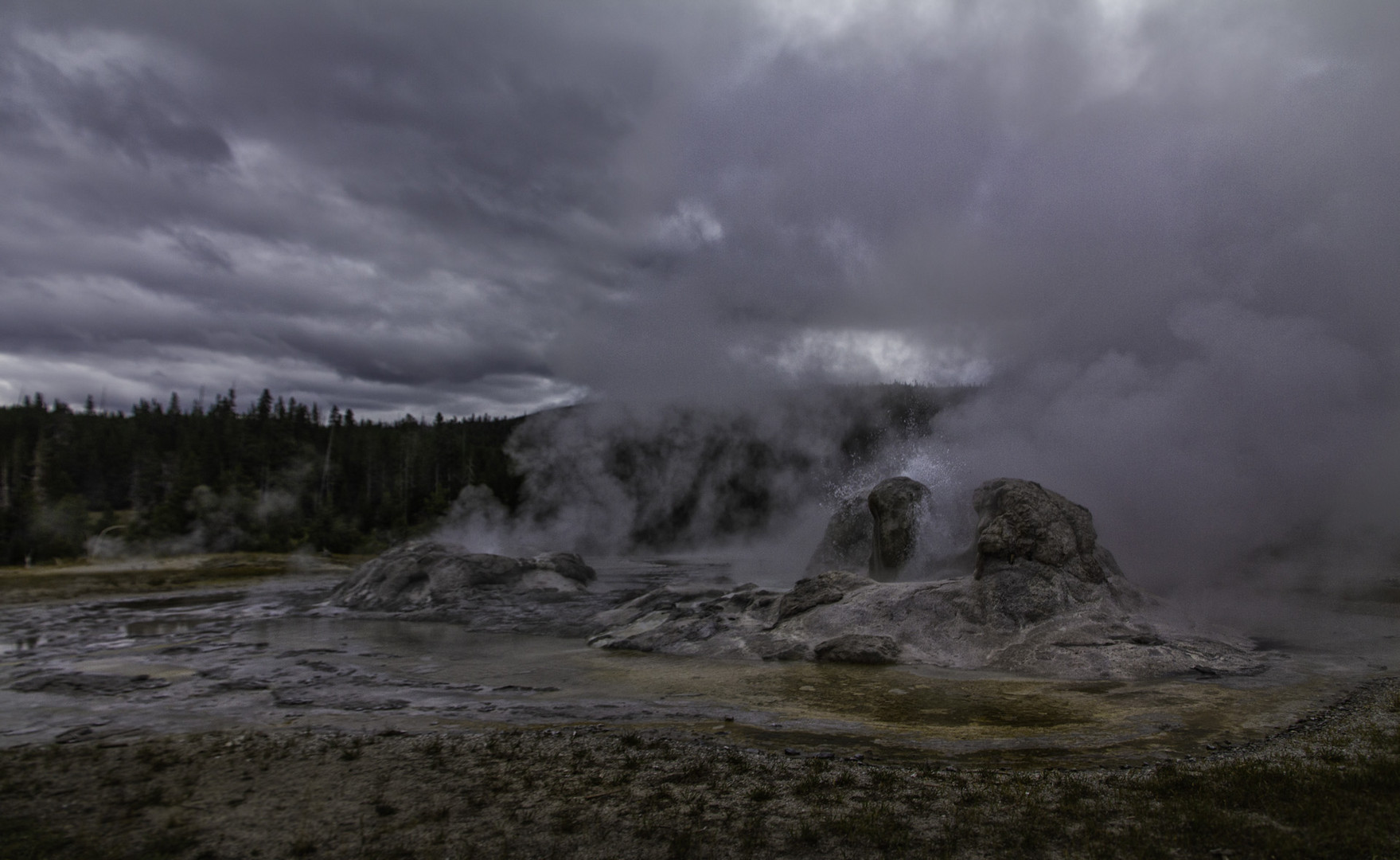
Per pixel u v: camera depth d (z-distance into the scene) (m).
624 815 8.91
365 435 112.75
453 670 18.70
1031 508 20.73
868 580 22.48
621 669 18.53
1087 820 8.29
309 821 8.98
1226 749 10.99
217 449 93.56
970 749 11.41
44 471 82.81
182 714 14.55
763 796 9.39
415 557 33.12
